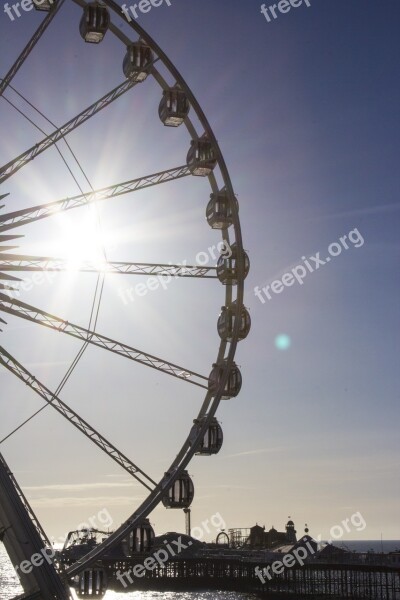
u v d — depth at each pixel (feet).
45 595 93.35
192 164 141.79
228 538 482.28
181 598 386.73
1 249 121.29
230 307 144.87
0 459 101.86
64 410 122.72
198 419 139.13
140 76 138.72
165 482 131.75
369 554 337.11
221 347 143.43
